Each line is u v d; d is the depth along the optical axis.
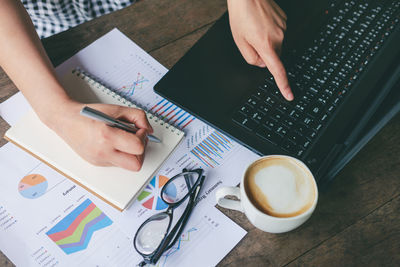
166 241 0.50
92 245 0.50
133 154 0.51
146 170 0.54
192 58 0.64
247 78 0.61
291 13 0.67
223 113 0.58
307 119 0.56
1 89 0.63
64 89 0.57
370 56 0.61
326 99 0.57
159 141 0.56
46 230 0.51
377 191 0.54
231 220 0.52
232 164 0.57
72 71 0.64
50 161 0.55
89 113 0.46
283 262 0.49
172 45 0.69
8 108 0.62
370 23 0.64
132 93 0.63
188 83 0.62
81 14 0.89
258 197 0.44
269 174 0.46
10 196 0.54
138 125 0.54
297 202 0.44
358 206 0.53
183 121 0.61
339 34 0.64
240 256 0.50
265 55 0.59
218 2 0.74
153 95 0.63
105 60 0.67
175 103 0.60
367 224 0.52
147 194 0.54
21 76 0.56
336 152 0.53
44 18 0.86
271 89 0.59
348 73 0.59
